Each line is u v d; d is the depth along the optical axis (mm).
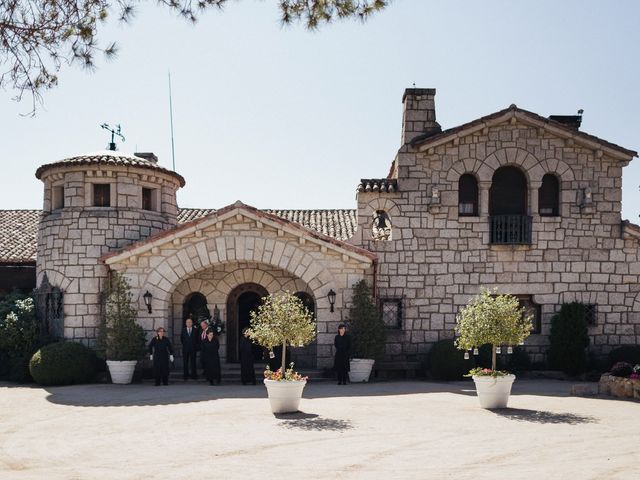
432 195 19172
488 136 19422
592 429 10562
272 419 11633
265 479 7719
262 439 9969
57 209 19891
